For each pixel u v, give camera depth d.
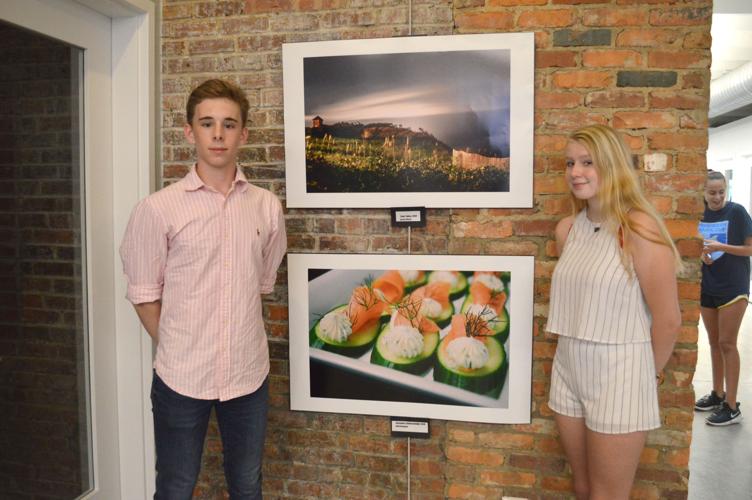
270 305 2.23
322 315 2.19
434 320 2.12
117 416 2.19
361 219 2.15
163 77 2.22
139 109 2.12
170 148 2.23
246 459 1.80
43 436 1.89
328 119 2.12
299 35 2.14
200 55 2.20
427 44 2.04
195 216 1.62
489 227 2.08
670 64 1.94
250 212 1.74
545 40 2.00
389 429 2.19
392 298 2.14
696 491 2.60
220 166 1.64
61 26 1.88
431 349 2.13
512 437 2.11
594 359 1.59
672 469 2.00
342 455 2.23
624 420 1.55
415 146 2.08
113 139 2.13
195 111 1.62
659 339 1.59
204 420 1.74
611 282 1.55
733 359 3.43
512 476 2.12
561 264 1.73
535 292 2.06
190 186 1.64
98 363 2.09
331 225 2.17
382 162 2.10
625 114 1.96
